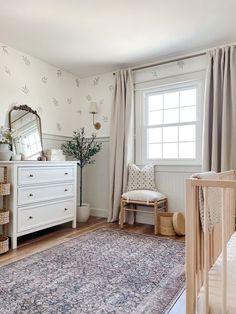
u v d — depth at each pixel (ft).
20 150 10.27
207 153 9.71
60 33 8.98
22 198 8.66
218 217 4.83
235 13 7.74
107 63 11.82
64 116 12.79
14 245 8.35
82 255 7.75
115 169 12.08
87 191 13.64
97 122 13.35
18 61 10.46
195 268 3.89
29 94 10.94
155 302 5.24
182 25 8.45
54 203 9.96
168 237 9.60
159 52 10.60
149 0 7.11
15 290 5.67
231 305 3.36
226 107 9.40
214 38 9.34
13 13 7.72
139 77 12.12
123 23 8.31
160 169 11.48
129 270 6.73
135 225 11.37
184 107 11.29
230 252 4.61
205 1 7.15
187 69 10.89
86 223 11.75
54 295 5.48
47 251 8.07
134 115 12.28
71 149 12.67
